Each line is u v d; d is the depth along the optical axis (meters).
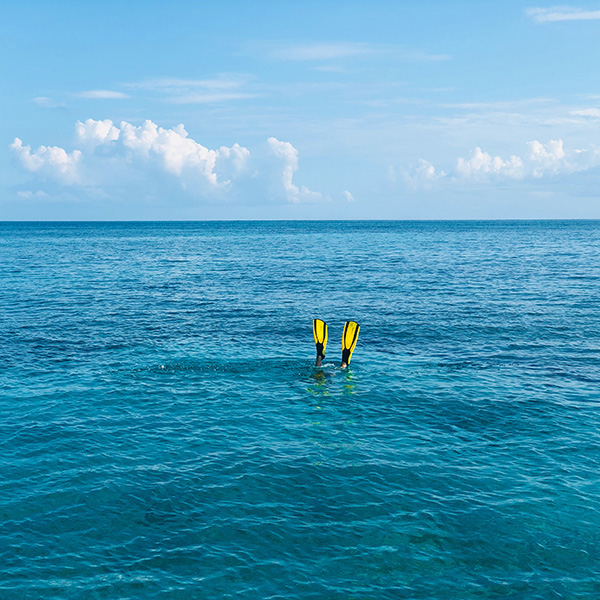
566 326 31.53
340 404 19.56
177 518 12.54
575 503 13.20
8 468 14.63
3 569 10.77
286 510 12.91
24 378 22.22
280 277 55.84
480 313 35.44
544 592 10.38
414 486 13.97
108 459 15.23
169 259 79.81
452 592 10.37
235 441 16.52
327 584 10.57
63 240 138.88
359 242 126.12
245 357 25.36
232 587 10.45
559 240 130.25
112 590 10.31
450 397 20.19
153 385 21.45
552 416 18.42
